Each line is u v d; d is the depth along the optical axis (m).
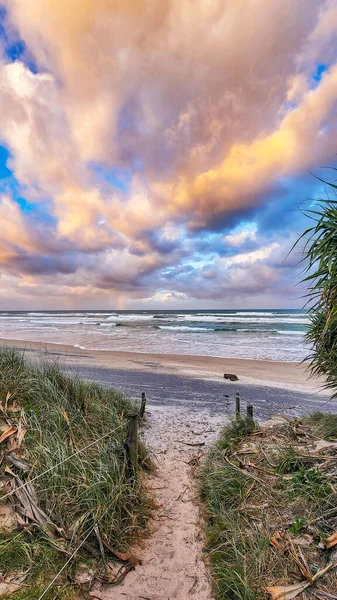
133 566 2.56
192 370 11.19
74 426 3.86
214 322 38.19
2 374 4.28
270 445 4.28
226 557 2.61
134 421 3.47
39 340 20.64
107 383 8.88
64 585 2.26
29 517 2.61
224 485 3.44
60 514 2.73
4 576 2.22
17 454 3.13
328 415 5.71
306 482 3.13
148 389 8.51
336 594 2.06
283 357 14.12
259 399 7.82
